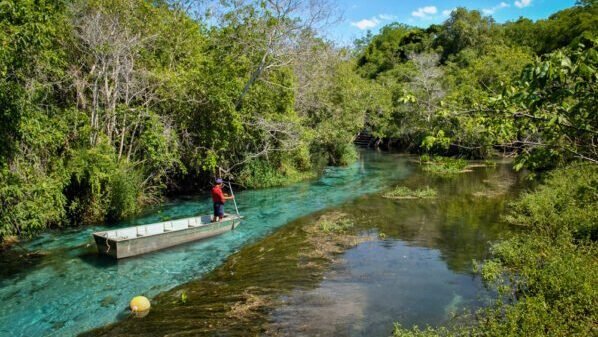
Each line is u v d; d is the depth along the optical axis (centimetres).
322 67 3012
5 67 1073
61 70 1482
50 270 1105
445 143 689
